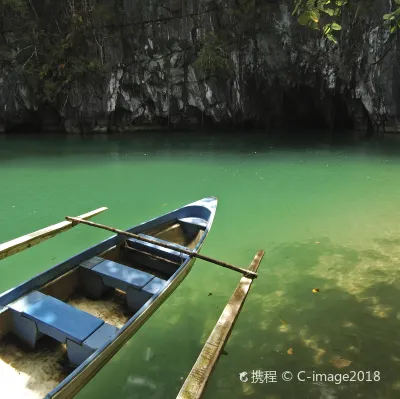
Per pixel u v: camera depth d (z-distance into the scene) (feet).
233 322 10.64
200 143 56.65
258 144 55.26
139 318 11.74
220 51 60.08
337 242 20.31
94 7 58.23
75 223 18.61
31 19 59.36
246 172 38.17
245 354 11.99
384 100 58.90
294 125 76.38
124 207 27.32
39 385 10.76
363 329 13.05
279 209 26.35
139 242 17.42
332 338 12.64
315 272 17.04
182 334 13.03
